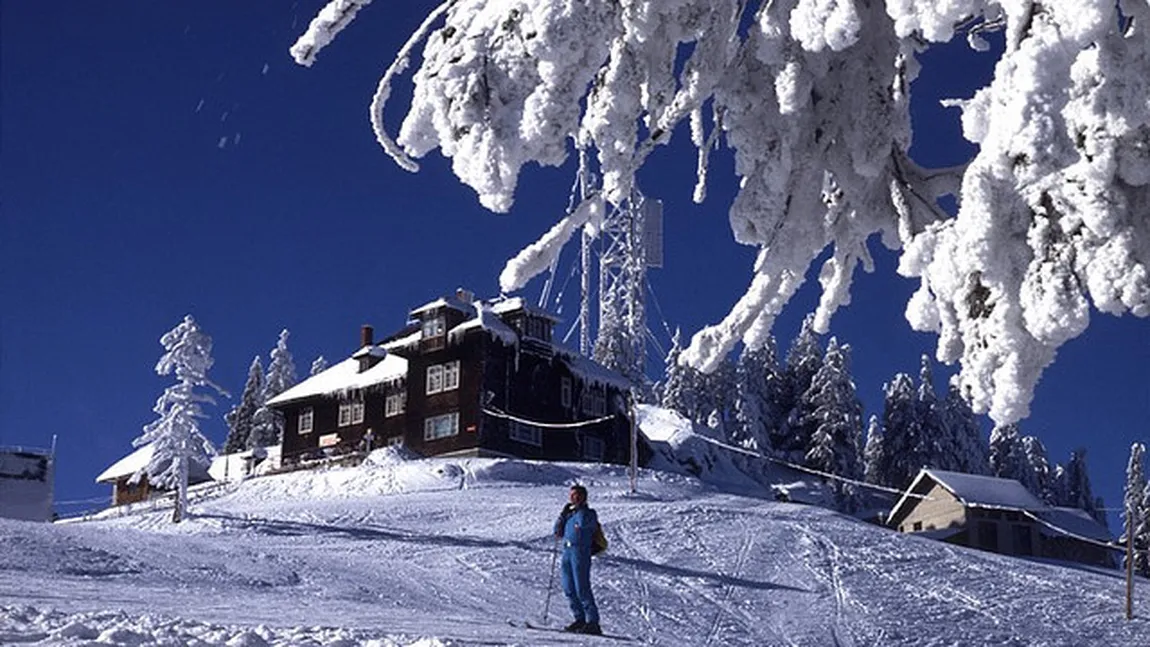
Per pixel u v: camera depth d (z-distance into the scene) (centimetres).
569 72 499
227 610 1012
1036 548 5884
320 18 541
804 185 550
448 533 3434
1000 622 2619
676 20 516
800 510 4244
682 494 4978
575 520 1094
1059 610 2820
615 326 8744
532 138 495
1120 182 416
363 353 6856
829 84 542
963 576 3125
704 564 2989
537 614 1898
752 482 7469
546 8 497
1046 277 413
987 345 432
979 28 495
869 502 7906
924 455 7981
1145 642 2575
